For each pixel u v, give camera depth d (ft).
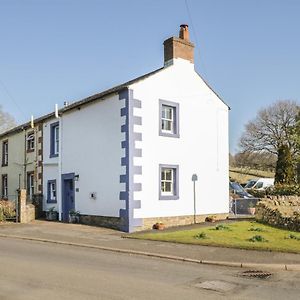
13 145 99.81
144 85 65.98
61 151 78.69
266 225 63.31
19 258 38.91
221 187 76.74
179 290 27.91
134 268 35.42
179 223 68.69
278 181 118.62
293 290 28.78
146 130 65.57
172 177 69.31
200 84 75.00
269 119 193.98
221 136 77.82
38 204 82.58
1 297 25.22
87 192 70.90
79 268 34.50
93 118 70.74
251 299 26.23
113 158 65.72
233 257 40.47
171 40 71.46
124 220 62.28
